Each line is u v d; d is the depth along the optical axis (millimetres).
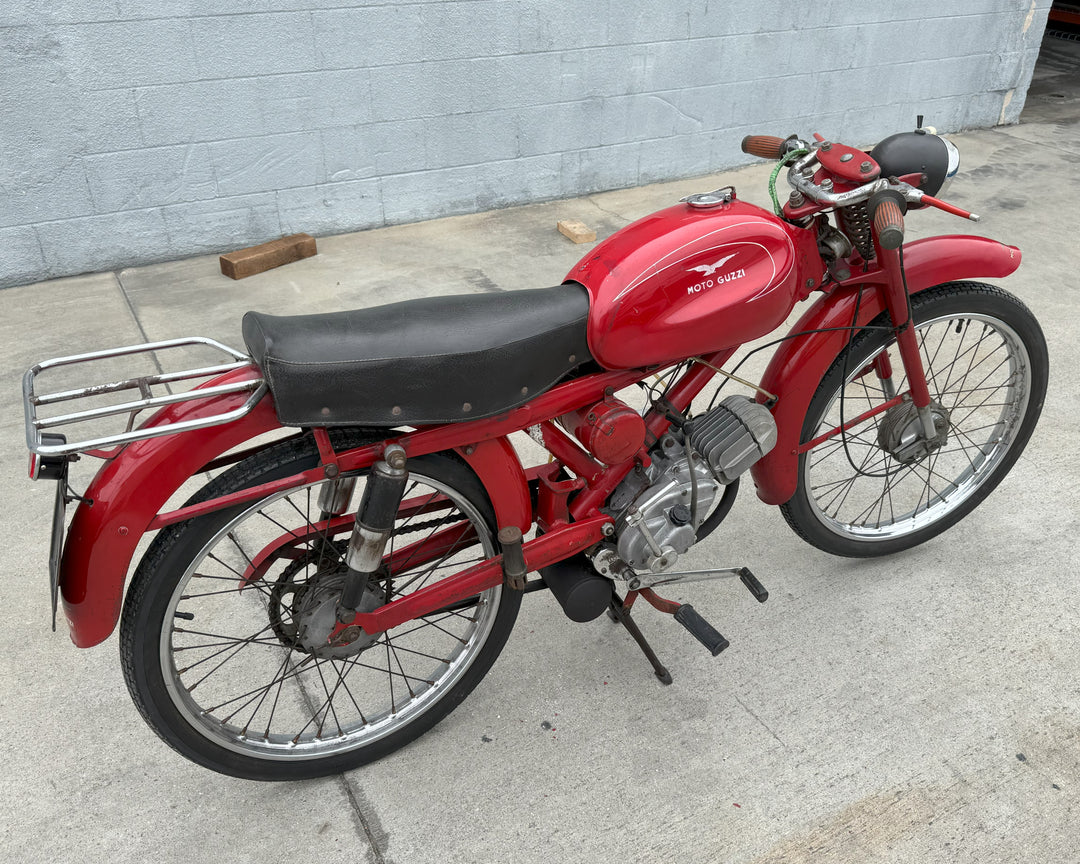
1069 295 3982
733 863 1742
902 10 5695
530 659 2227
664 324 1682
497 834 1811
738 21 5195
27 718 2045
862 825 1808
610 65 4961
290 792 1910
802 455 2195
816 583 2451
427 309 1589
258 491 1552
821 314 2049
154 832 1816
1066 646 2230
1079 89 7566
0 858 1754
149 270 4328
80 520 1499
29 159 3947
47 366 1497
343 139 4500
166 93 4059
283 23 4129
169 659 1648
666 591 2422
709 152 5551
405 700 1978
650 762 1955
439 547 1941
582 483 1889
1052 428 3084
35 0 3686
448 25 4457
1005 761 1936
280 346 1438
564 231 4664
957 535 2619
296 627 1852
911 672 2166
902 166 1812
